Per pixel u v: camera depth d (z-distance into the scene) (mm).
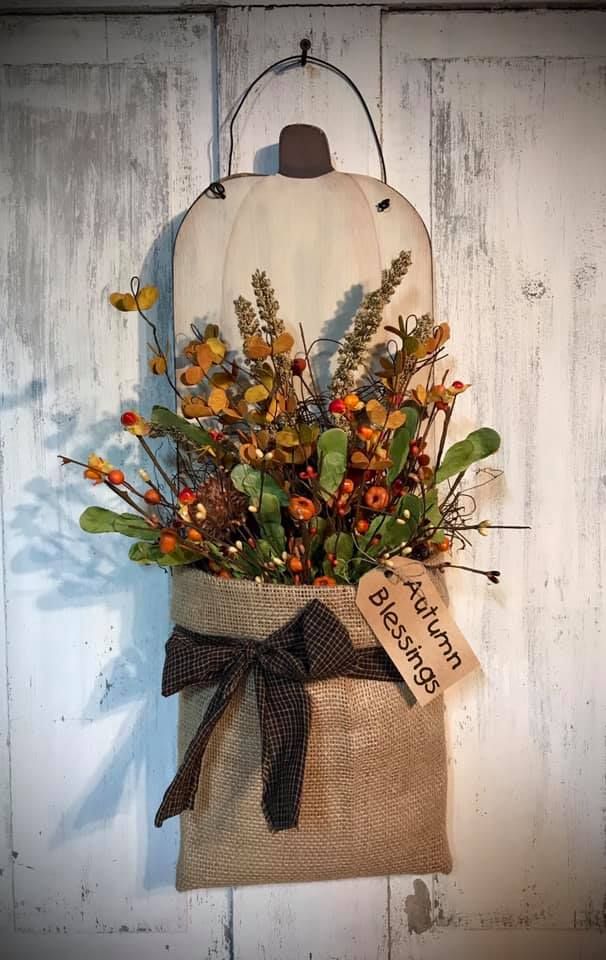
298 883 1114
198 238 1024
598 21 1076
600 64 1080
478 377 1093
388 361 964
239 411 896
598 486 1104
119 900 1119
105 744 1113
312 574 907
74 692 1109
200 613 928
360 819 910
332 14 1068
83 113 1078
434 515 939
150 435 959
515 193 1086
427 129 1080
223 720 931
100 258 1086
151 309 1087
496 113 1081
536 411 1098
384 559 869
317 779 897
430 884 1122
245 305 890
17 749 1111
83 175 1081
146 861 1118
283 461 866
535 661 1112
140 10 1068
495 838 1123
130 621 1106
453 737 1115
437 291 1086
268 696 873
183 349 1029
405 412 910
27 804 1113
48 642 1106
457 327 1089
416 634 880
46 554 1104
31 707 1109
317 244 1026
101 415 1095
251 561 924
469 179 1084
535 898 1123
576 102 1082
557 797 1120
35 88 1076
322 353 1025
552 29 1076
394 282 885
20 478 1100
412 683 871
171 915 1119
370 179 1031
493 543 1104
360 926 1116
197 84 1077
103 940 1119
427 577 894
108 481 891
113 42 1074
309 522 890
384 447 900
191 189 1081
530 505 1103
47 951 1116
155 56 1075
